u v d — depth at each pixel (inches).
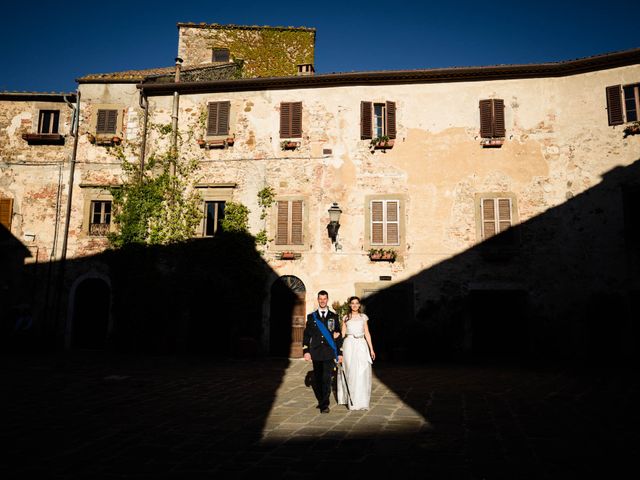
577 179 615.5
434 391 350.3
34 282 663.8
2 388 345.4
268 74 928.3
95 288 674.8
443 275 624.1
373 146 655.1
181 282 650.2
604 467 173.9
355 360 281.0
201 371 466.3
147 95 703.7
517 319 612.7
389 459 181.5
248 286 643.5
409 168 649.0
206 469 168.2
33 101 705.0
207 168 678.5
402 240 635.5
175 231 661.3
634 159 598.5
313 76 661.9
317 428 231.0
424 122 657.0
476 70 639.8
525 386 380.2
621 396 332.8
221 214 677.3
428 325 611.2
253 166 671.1
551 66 626.8
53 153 690.8
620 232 592.7
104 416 255.6
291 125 673.6
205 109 694.5
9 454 185.0
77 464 173.2
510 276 613.0
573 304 595.8
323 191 655.8
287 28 942.4
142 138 687.7
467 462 178.5
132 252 655.8
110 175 683.4
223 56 936.3
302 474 163.6
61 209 678.5
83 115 700.7
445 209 636.1
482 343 615.5
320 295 294.8
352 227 644.7
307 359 282.5
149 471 165.8
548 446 200.8
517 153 634.8
